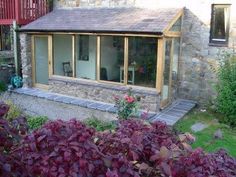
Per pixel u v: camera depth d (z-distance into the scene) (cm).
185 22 1034
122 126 307
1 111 260
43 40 1216
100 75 1069
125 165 242
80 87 1107
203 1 993
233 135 808
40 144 244
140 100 973
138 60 978
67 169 231
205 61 1016
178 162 242
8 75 1323
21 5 1261
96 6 1225
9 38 1573
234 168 264
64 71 1166
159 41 923
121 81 1026
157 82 945
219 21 980
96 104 1030
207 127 861
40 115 991
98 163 238
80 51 1114
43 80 1245
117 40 1009
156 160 250
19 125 280
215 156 268
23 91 1192
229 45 966
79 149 234
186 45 1043
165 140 283
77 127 257
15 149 258
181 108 988
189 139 288
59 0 1323
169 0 1055
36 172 240
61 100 1075
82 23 1102
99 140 268
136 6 1127
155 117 899
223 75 900
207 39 1002
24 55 1227
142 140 272
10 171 237
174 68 1036
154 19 976
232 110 875
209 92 1022
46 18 1246
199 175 231
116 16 1090
